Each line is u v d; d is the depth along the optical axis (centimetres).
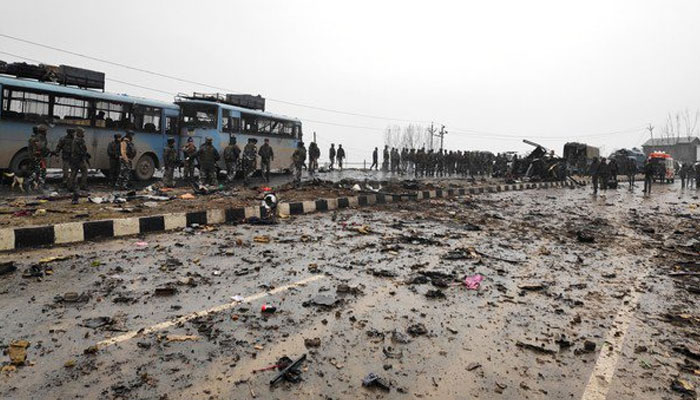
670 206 1627
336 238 809
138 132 1591
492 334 396
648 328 420
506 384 309
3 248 626
